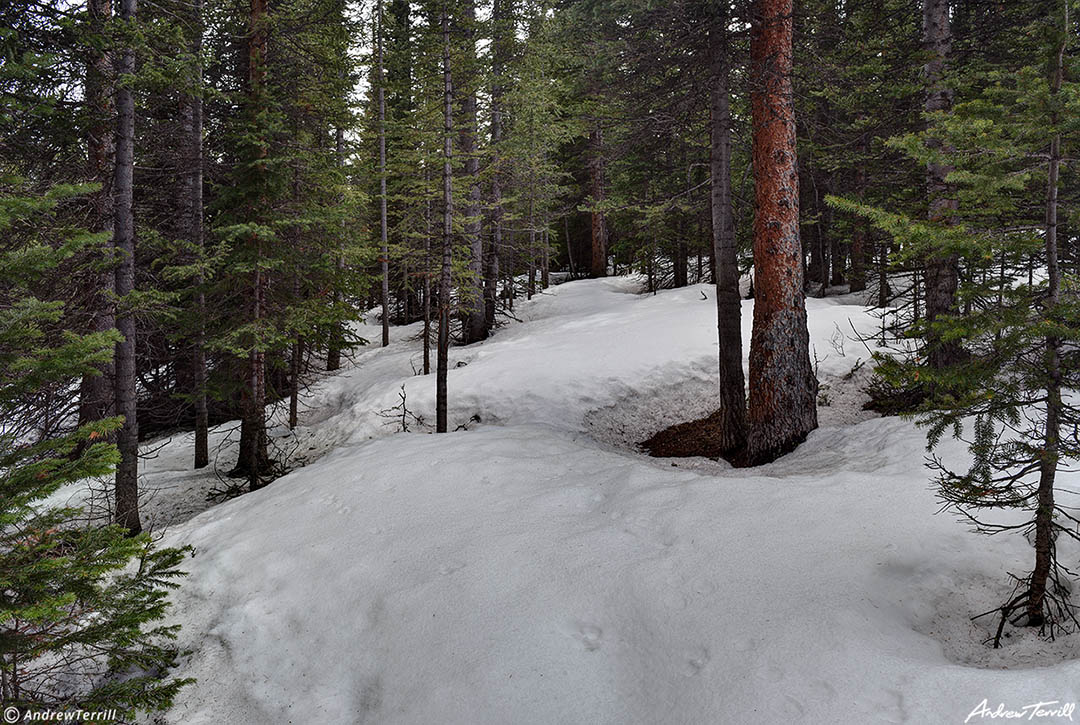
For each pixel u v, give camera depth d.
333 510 7.50
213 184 11.09
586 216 34.38
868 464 7.44
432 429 13.41
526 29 15.97
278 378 16.88
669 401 13.88
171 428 16.42
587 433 12.98
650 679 4.30
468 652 4.80
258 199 10.72
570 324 19.58
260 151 10.68
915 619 4.34
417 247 14.99
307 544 6.74
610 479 7.70
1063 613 4.04
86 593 3.55
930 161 4.52
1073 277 3.97
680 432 12.70
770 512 5.89
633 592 5.06
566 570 5.50
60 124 8.23
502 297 24.23
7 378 3.65
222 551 6.91
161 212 12.68
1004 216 4.73
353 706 4.77
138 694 3.82
